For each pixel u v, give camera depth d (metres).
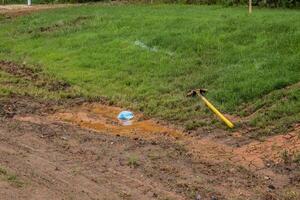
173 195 6.98
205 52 13.10
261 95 10.20
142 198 6.91
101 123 10.06
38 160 8.10
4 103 11.26
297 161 7.88
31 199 6.75
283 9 18.36
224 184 7.30
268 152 8.28
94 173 7.64
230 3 20.30
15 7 23.83
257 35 13.42
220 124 9.44
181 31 14.88
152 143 8.85
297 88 10.07
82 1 25.61
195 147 8.68
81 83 12.53
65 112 10.75
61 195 6.91
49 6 23.84
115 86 12.10
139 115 10.37
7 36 17.91
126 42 14.84
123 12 19.19
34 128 9.66
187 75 12.05
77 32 17.03
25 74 13.55
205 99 10.41
